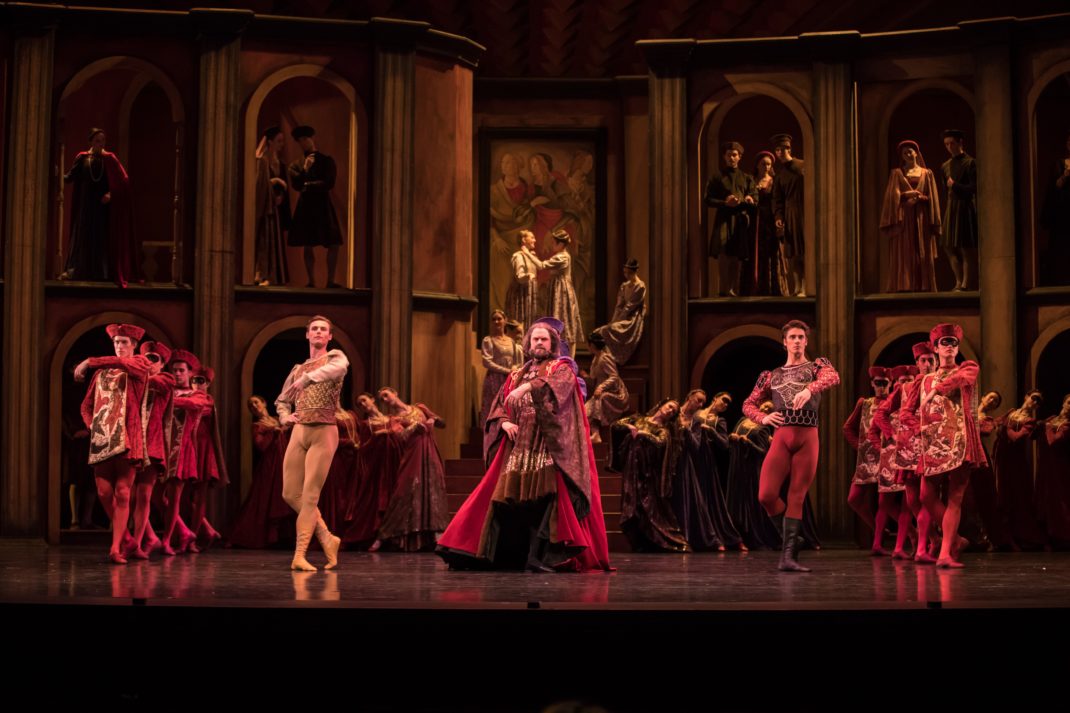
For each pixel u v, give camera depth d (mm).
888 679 7469
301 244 17500
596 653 7406
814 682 7445
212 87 17266
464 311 18375
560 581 9789
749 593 8586
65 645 7664
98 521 18234
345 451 15836
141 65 17328
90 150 17359
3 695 7672
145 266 18812
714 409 16125
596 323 20609
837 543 17203
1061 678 7527
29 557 13414
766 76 18234
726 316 18234
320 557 13672
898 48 17828
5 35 17078
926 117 19344
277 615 7539
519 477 10914
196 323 17094
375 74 17703
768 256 18219
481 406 19562
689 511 15648
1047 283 17703
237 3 18953
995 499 15766
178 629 7613
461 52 18453
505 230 20656
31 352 16797
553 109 20750
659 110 18359
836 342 17641
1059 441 15680
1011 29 17266
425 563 12406
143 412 12383
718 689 7410
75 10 17094
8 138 16969
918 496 12812
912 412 12195
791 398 11148
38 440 16750
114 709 7602
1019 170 17328
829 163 17844
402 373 17453
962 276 17766
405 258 17609
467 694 7438
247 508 15898
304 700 7520
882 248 18109
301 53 17672
